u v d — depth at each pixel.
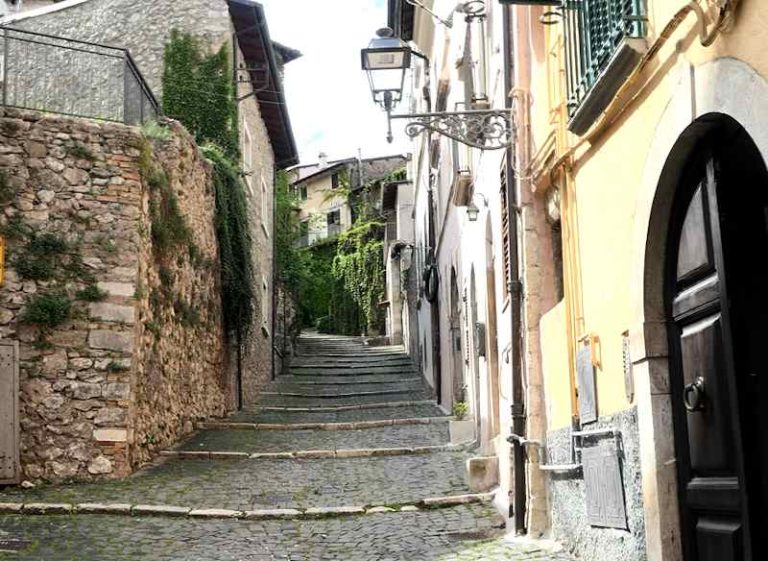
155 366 11.75
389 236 34.41
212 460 11.57
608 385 5.29
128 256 10.91
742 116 3.46
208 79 17.77
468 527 7.88
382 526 8.09
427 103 19.53
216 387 15.55
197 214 14.30
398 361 26.36
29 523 8.10
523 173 7.25
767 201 3.89
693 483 4.34
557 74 6.23
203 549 7.24
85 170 10.95
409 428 14.05
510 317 7.62
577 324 5.93
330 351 30.19
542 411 7.15
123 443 10.40
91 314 10.62
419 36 18.70
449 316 15.52
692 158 4.23
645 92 4.52
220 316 15.91
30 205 10.69
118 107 11.91
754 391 3.79
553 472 6.80
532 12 7.06
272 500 9.16
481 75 9.98
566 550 6.39
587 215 5.67
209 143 16.80
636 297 4.68
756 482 3.74
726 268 3.91
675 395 4.52
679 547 4.43
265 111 21.78
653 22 4.36
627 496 4.98
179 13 18.05
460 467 10.61
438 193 17.80
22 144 10.78
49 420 10.27
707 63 3.76
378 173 44.69
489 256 10.02
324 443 12.80
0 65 12.09
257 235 20.64
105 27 18.17
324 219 44.75
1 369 10.16
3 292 10.38
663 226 4.50
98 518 8.37
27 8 22.33
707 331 4.14
